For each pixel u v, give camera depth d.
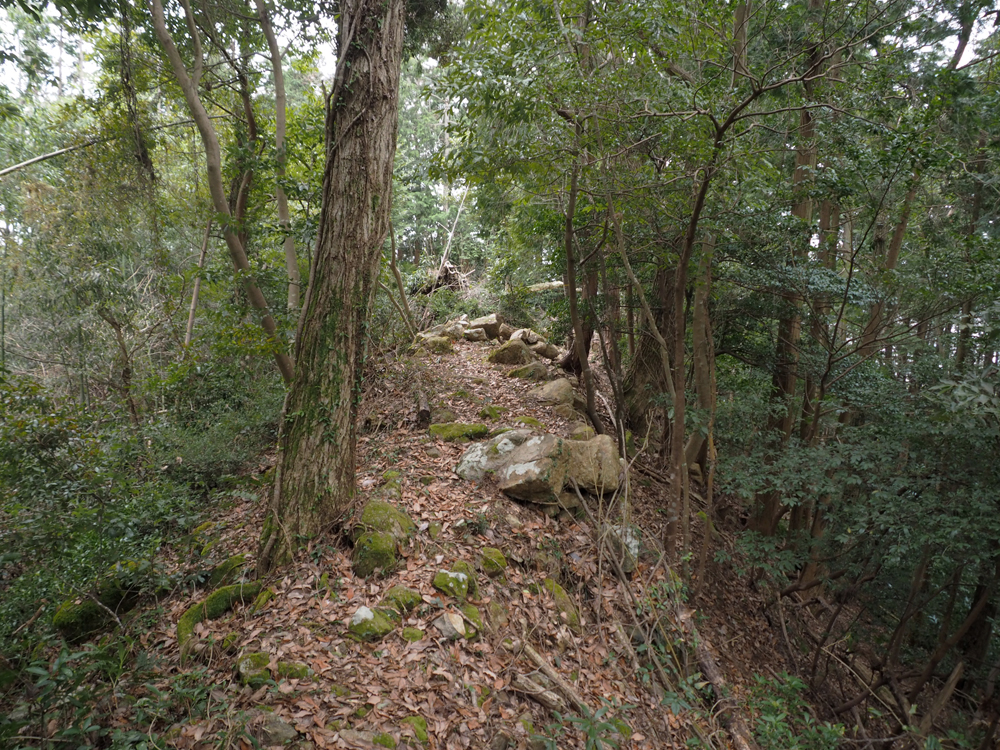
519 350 11.84
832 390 8.15
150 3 7.24
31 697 3.64
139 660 4.04
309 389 5.32
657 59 5.93
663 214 7.14
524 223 11.32
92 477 4.90
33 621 4.40
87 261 10.47
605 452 7.25
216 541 5.90
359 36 5.41
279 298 9.16
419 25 9.30
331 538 5.23
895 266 8.97
